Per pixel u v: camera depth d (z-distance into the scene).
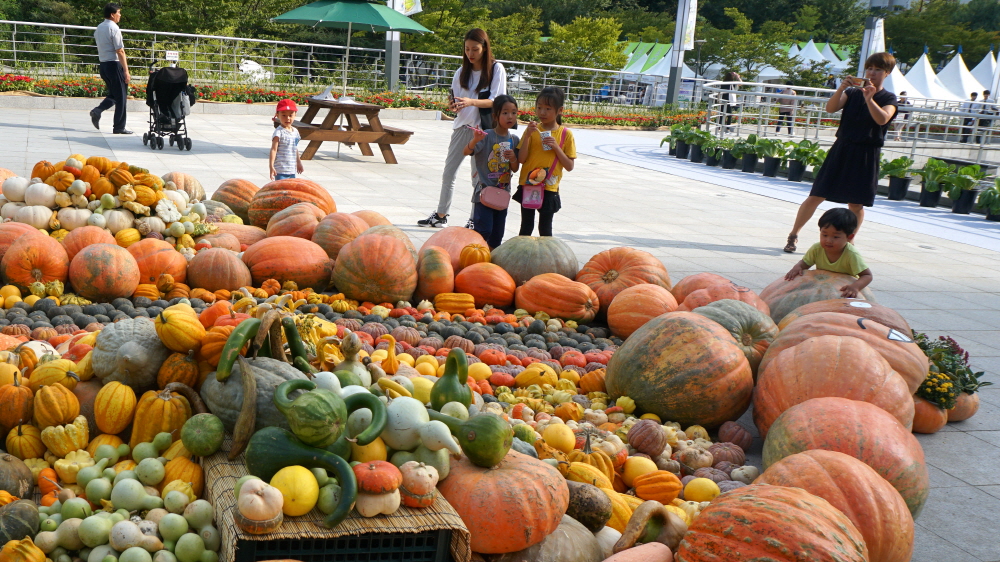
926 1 70.12
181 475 3.12
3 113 18.98
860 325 4.87
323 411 2.89
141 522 2.88
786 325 5.29
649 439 4.14
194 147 15.74
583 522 3.35
